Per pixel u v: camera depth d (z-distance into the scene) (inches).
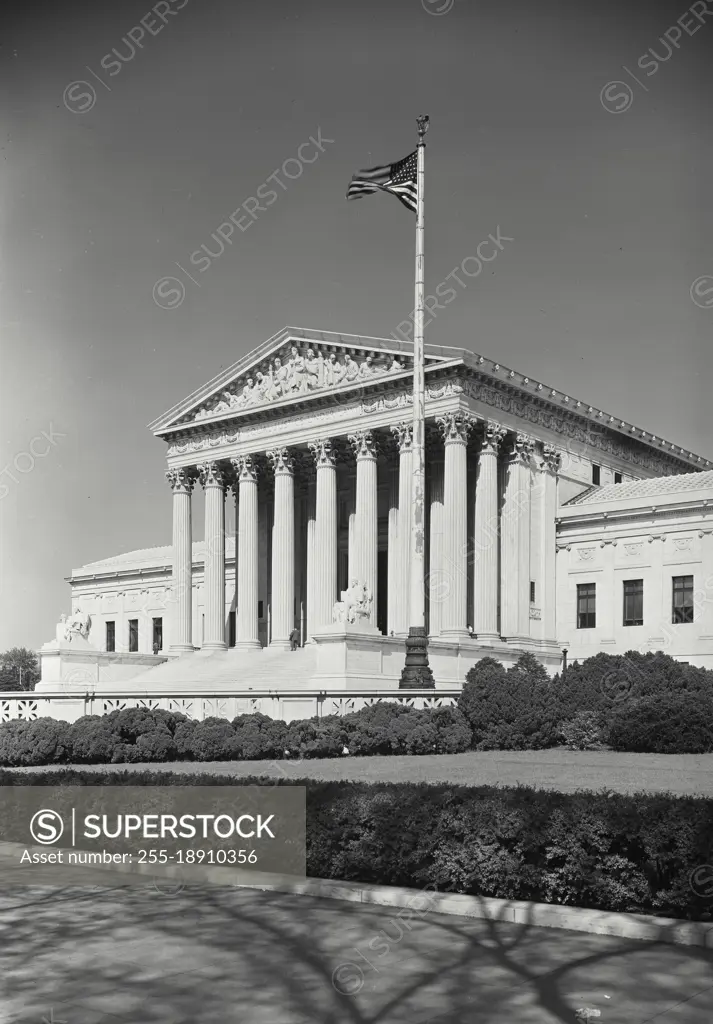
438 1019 467.8
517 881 678.5
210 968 547.8
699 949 574.9
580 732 1989.4
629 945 586.6
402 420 3289.9
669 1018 464.1
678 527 3262.8
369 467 3385.8
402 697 2006.6
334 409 3491.6
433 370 3110.2
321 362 3558.1
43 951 583.8
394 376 3262.8
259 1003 491.8
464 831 701.9
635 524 3356.3
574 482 3686.0
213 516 3860.7
